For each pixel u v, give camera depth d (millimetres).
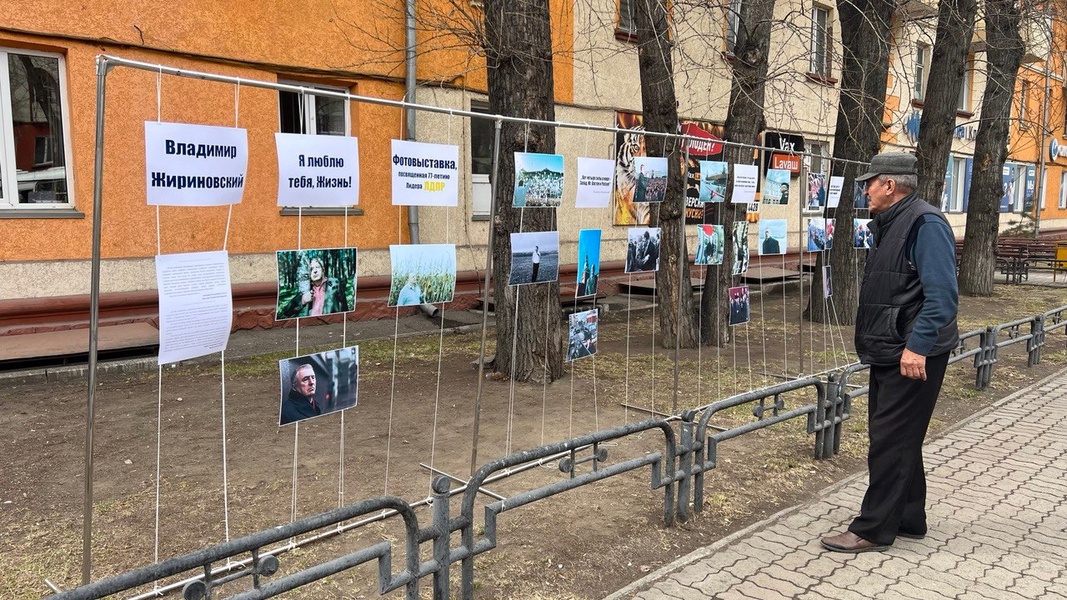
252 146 8477
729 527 3738
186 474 4258
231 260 8336
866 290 3463
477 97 10516
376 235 9539
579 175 4234
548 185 4070
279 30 8516
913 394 3314
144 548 3316
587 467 4496
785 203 6145
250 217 8461
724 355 7926
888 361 3332
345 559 2375
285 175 2836
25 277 7070
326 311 3127
